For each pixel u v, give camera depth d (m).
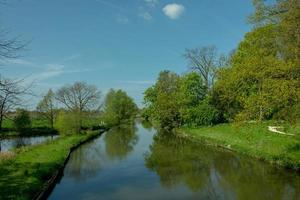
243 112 23.39
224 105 59.59
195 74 64.69
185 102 63.53
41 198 21.12
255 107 22.72
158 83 91.38
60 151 38.78
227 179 25.55
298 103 21.41
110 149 45.84
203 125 61.78
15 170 25.72
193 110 61.62
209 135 49.62
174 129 70.25
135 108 133.00
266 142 34.81
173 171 29.34
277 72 21.88
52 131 75.50
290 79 21.52
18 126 67.19
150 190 23.59
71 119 63.16
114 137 64.31
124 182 26.11
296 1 20.66
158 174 28.41
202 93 65.06
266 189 22.16
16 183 21.69
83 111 84.88
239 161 31.86
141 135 66.81
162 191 23.25
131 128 90.69
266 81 22.41
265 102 21.94
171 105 70.31
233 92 35.62
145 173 29.00
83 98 85.25
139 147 46.84
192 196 21.86
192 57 65.19
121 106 111.44
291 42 21.34
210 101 61.78
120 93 115.06
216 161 32.72
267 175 25.70
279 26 22.00
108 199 21.78
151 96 90.88
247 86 28.03
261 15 23.12
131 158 37.22
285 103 21.27
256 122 23.69
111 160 36.38
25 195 19.42
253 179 24.91
